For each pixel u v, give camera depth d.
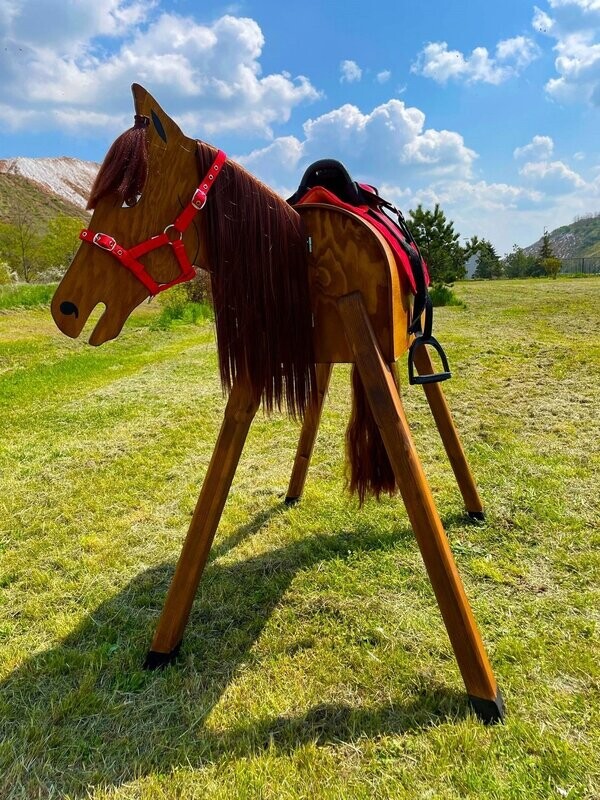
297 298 1.36
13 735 1.34
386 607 1.79
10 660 1.62
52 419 4.27
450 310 11.12
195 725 1.35
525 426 3.59
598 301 11.11
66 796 1.17
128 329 10.05
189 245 1.34
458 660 1.33
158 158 1.26
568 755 1.20
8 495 2.86
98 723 1.37
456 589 1.30
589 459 2.93
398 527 2.35
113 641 1.71
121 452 3.50
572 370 5.11
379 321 1.34
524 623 1.69
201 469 3.17
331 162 1.52
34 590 2.02
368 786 1.15
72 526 2.50
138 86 1.23
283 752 1.25
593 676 1.45
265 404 1.45
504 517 2.36
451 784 1.15
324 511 2.54
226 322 1.37
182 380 5.66
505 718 1.32
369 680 1.47
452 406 4.16
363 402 1.81
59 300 1.31
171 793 1.16
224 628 1.74
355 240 1.33
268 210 1.32
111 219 1.27
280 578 2.00
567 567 1.99
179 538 2.39
